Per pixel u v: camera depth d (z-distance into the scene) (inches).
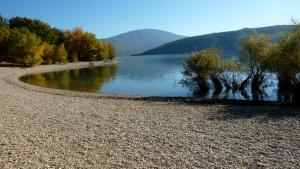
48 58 3846.0
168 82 1918.1
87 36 4788.4
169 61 5349.4
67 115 860.6
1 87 1526.8
